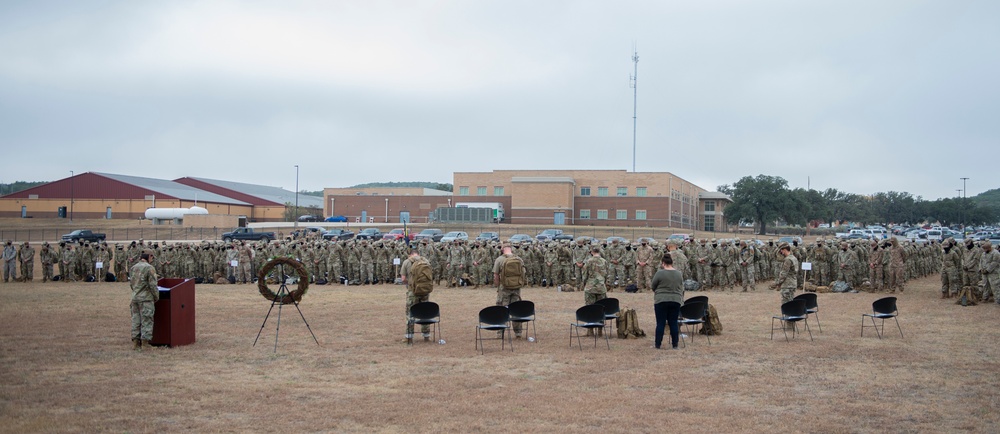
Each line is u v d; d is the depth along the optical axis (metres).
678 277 14.20
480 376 11.44
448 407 9.38
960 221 140.75
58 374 11.54
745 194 97.69
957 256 23.20
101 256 33.44
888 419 8.88
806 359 12.84
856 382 10.97
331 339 15.40
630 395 10.09
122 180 98.19
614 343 14.80
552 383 10.91
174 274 33.03
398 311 20.80
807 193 109.62
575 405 9.49
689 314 14.68
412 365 12.39
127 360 12.79
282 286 14.89
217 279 32.00
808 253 27.81
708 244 28.30
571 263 28.00
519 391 10.37
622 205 92.25
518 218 92.56
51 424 8.47
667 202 90.56
